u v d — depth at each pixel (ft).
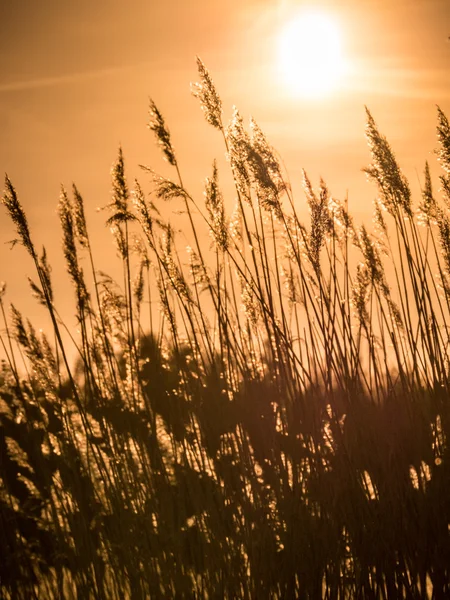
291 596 17.70
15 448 18.15
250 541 17.85
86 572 17.84
